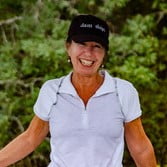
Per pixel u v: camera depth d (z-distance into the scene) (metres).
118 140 3.23
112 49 7.50
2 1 7.65
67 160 3.24
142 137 3.38
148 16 7.74
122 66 7.51
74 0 7.65
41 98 3.31
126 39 7.48
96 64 3.21
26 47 7.13
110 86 3.23
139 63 7.63
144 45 7.57
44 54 7.03
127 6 8.22
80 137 3.20
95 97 3.21
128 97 3.24
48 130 3.46
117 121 3.21
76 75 3.26
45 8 7.43
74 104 3.22
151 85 7.83
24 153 3.55
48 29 7.45
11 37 7.63
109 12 7.51
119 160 3.24
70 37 3.21
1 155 3.55
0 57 7.30
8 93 7.39
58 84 3.29
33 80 7.49
